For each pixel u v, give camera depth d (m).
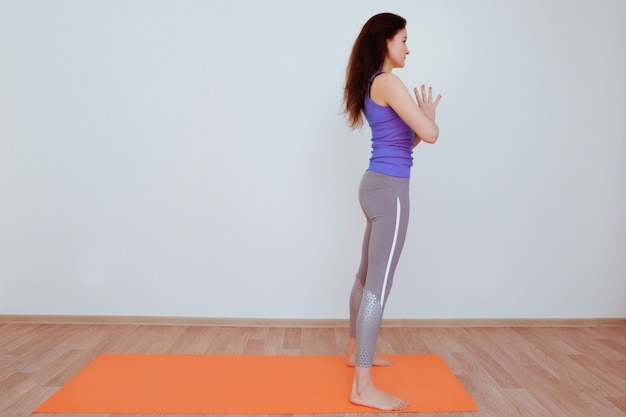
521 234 3.37
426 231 3.34
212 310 3.35
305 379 2.40
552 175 3.36
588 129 3.35
